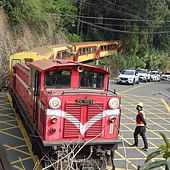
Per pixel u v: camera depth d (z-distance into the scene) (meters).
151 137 13.80
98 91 9.54
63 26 43.94
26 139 12.10
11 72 18.67
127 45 51.50
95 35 52.12
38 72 9.50
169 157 3.09
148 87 30.03
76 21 49.66
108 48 46.28
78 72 9.41
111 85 29.77
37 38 31.27
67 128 8.45
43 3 35.44
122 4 51.31
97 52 41.03
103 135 8.82
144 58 53.50
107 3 50.97
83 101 8.50
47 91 8.89
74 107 8.45
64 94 8.45
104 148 8.88
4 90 22.17
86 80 9.56
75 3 49.66
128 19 50.50
